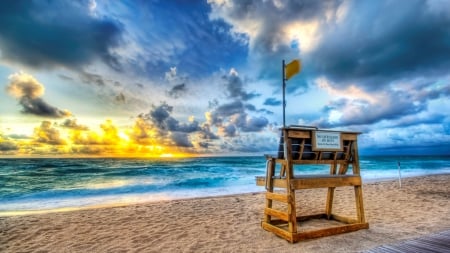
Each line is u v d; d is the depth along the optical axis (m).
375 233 4.76
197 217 6.88
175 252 4.23
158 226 5.98
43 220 6.71
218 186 16.64
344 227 4.79
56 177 23.09
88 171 27.95
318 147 4.66
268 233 5.03
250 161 48.69
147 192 14.18
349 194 10.40
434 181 15.12
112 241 4.91
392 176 21.92
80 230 5.73
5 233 5.57
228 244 4.52
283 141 4.69
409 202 8.34
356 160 5.16
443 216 6.25
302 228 5.30
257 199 9.95
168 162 44.41
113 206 9.02
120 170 28.84
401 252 3.40
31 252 4.43
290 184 4.40
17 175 24.36
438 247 3.52
